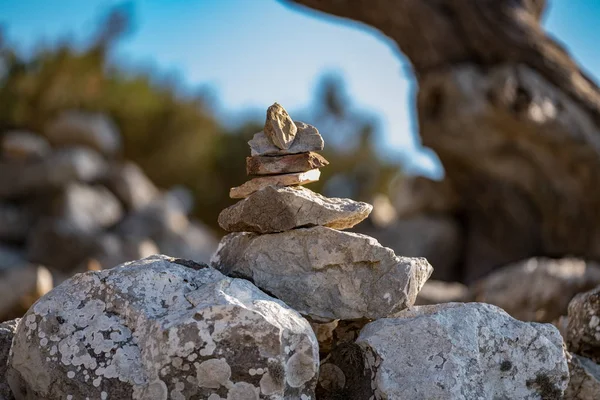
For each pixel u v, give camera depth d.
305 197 1.00
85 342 0.90
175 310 0.90
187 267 0.99
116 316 0.92
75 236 4.13
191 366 0.86
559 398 0.96
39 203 4.98
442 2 2.80
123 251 3.84
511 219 3.22
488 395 0.92
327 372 0.99
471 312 0.96
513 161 2.94
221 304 0.87
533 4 2.88
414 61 2.92
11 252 4.36
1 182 5.09
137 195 5.33
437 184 3.56
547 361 0.96
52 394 0.89
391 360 0.92
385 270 0.99
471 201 3.39
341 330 1.04
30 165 5.15
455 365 0.91
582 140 2.73
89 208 4.93
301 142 1.04
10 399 0.96
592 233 2.93
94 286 0.94
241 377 0.86
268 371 0.86
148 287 0.93
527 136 2.78
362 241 0.98
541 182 2.98
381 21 2.87
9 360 0.94
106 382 0.87
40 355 0.90
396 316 0.99
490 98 2.68
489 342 0.94
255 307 0.89
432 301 1.89
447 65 2.82
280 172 1.03
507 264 3.25
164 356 0.86
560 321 1.30
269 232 1.01
